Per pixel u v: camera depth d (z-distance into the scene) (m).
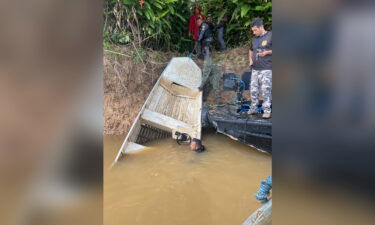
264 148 3.87
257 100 4.36
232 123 4.15
